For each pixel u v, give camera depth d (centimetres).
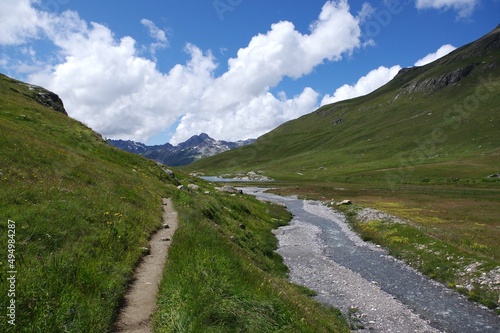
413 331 1797
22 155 2008
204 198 3503
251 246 2803
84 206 1539
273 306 1026
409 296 2305
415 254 3198
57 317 656
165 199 2936
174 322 745
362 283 2550
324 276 2683
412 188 10525
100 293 834
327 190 11106
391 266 3017
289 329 941
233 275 1141
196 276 1000
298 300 1480
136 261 1238
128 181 2791
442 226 4462
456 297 2294
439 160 16488
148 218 1880
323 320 1406
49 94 6912
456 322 1917
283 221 5269
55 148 2734
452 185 10788
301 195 9875
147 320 805
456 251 2973
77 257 1002
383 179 13825
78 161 2612
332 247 3709
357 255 3388
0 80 5966
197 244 1384
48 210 1290
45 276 795
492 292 2236
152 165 4669
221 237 1953
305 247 3653
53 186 1695
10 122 3141
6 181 1509
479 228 4231
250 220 4244
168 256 1273
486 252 3017
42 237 1082
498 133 17612
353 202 7794
